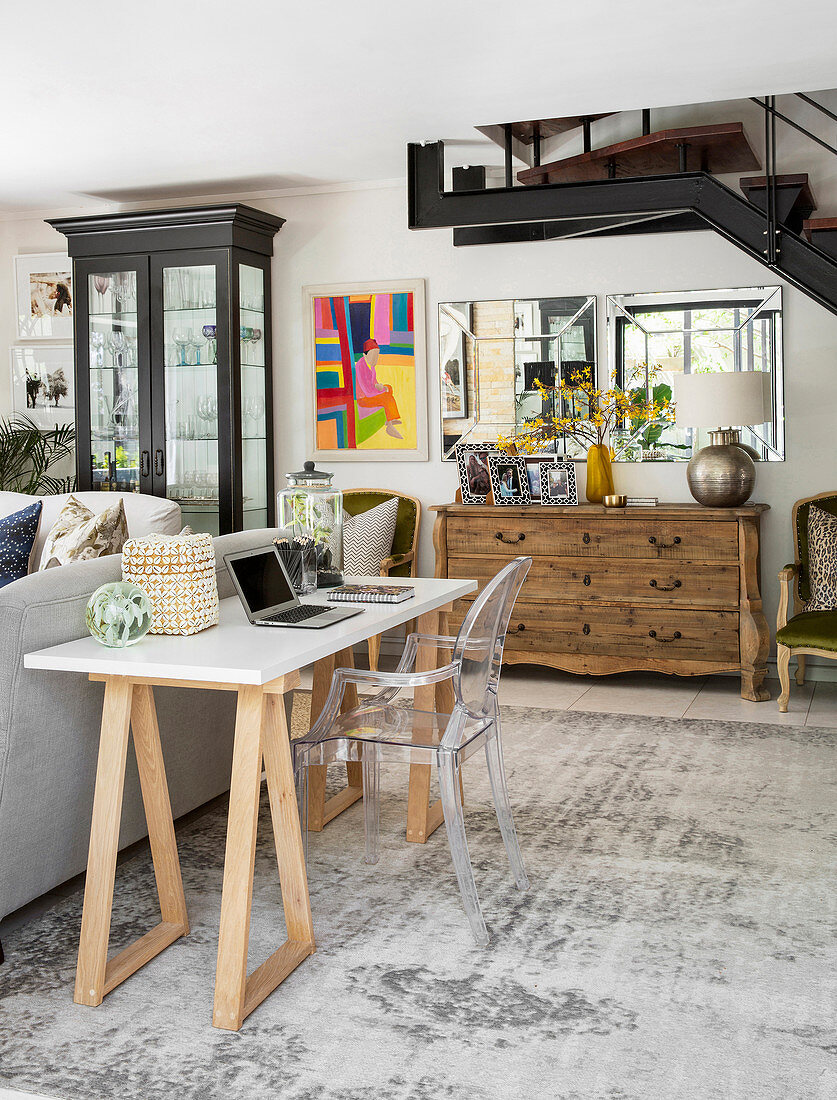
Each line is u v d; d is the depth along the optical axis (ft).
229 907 7.38
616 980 7.96
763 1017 7.39
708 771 13.09
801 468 17.85
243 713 7.52
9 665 8.26
